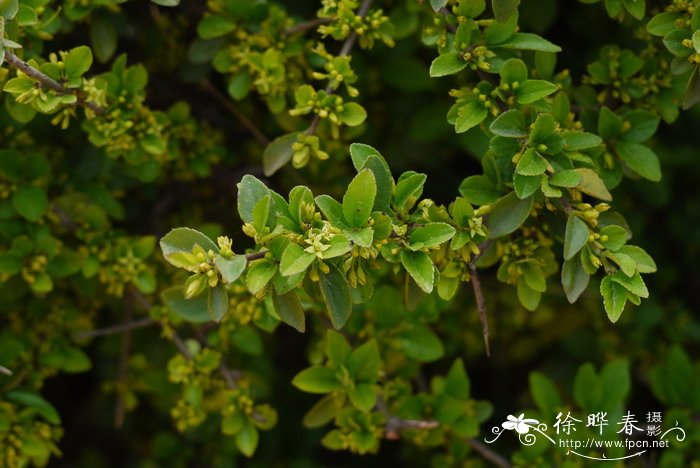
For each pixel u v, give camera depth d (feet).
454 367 2.12
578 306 2.50
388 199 1.78
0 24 1.77
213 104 2.29
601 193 1.82
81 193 2.10
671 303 2.49
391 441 2.76
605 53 2.01
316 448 2.75
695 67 1.84
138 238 2.14
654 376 2.23
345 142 2.16
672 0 1.95
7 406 2.06
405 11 2.07
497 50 1.89
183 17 2.22
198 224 2.31
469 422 2.11
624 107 1.99
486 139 2.15
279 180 2.30
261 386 2.33
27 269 2.05
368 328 2.10
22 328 2.18
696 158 2.50
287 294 1.75
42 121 2.16
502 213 1.84
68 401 2.80
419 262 1.76
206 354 2.12
